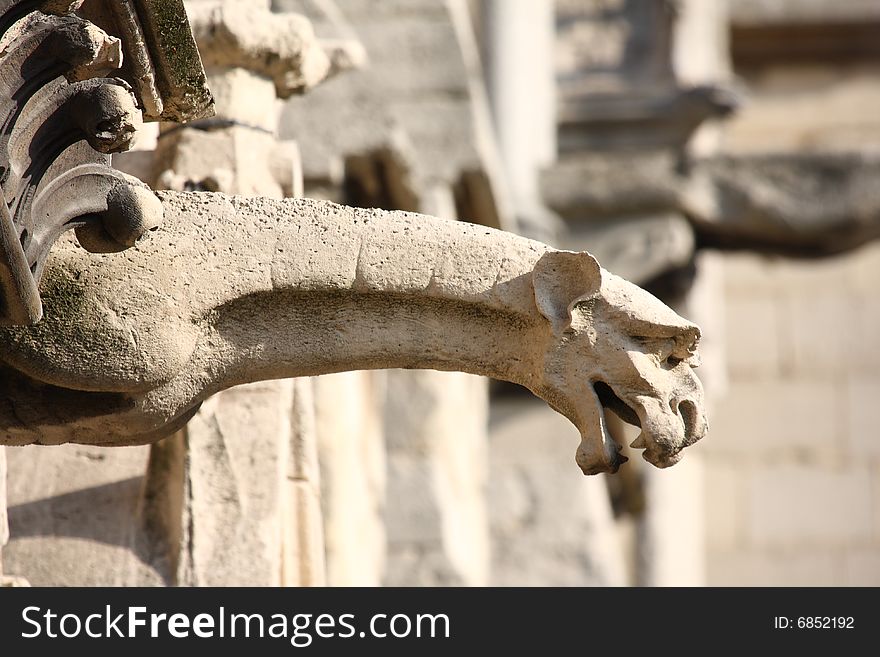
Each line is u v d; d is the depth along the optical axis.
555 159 21.88
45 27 6.40
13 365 7.00
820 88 28.86
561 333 7.09
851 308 28.02
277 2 14.03
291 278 7.13
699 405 7.05
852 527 27.53
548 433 20.56
